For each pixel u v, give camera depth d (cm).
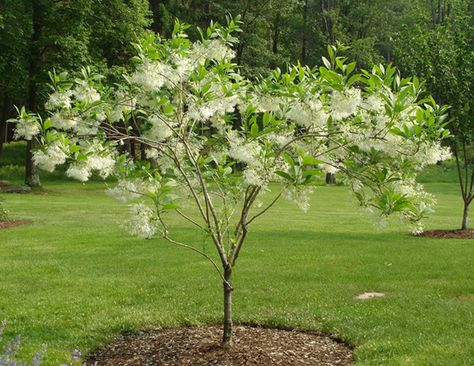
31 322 570
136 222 418
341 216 1609
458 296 670
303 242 1070
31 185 2334
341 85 387
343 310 605
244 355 461
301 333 541
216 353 466
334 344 512
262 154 395
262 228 1298
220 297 664
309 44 3675
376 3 3856
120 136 452
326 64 408
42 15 2284
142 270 816
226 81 442
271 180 411
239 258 906
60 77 436
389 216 411
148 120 462
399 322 558
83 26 2322
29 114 414
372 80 391
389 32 3903
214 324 571
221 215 507
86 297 667
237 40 458
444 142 1273
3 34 2170
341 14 3869
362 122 404
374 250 980
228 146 479
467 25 1330
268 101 443
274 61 3425
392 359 454
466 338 503
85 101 436
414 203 408
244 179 409
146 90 448
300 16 3628
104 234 1165
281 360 455
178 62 433
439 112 401
